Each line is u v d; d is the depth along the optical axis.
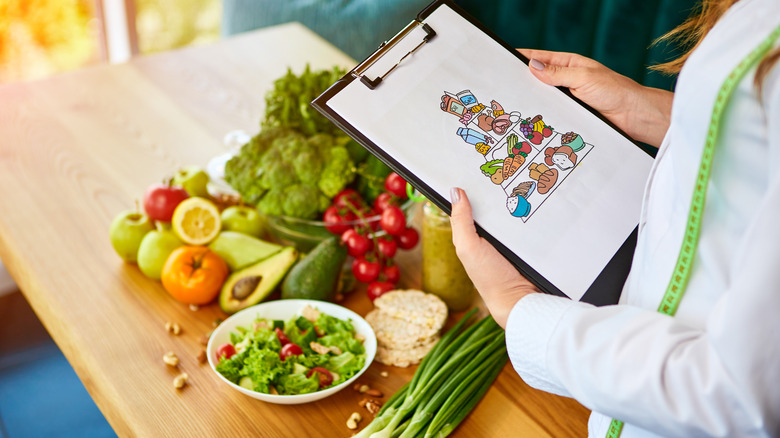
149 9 3.55
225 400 0.94
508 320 0.67
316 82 1.24
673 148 0.59
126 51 2.94
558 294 0.76
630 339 0.56
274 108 1.25
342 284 1.14
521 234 0.78
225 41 1.93
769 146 0.50
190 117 1.61
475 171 0.80
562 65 0.94
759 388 0.48
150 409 0.92
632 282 0.70
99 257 1.21
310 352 0.98
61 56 3.32
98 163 1.44
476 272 0.77
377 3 2.31
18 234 1.25
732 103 0.52
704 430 0.50
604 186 0.81
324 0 2.48
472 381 0.93
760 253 0.47
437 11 0.89
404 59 0.85
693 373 0.50
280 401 0.91
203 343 1.04
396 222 1.09
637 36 1.96
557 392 0.65
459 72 0.85
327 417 0.92
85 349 1.02
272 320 1.03
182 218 1.16
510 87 0.86
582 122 0.85
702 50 0.56
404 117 0.82
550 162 0.82
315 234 1.16
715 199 0.55
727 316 0.48
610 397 0.55
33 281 1.16
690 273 0.57
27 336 1.43
